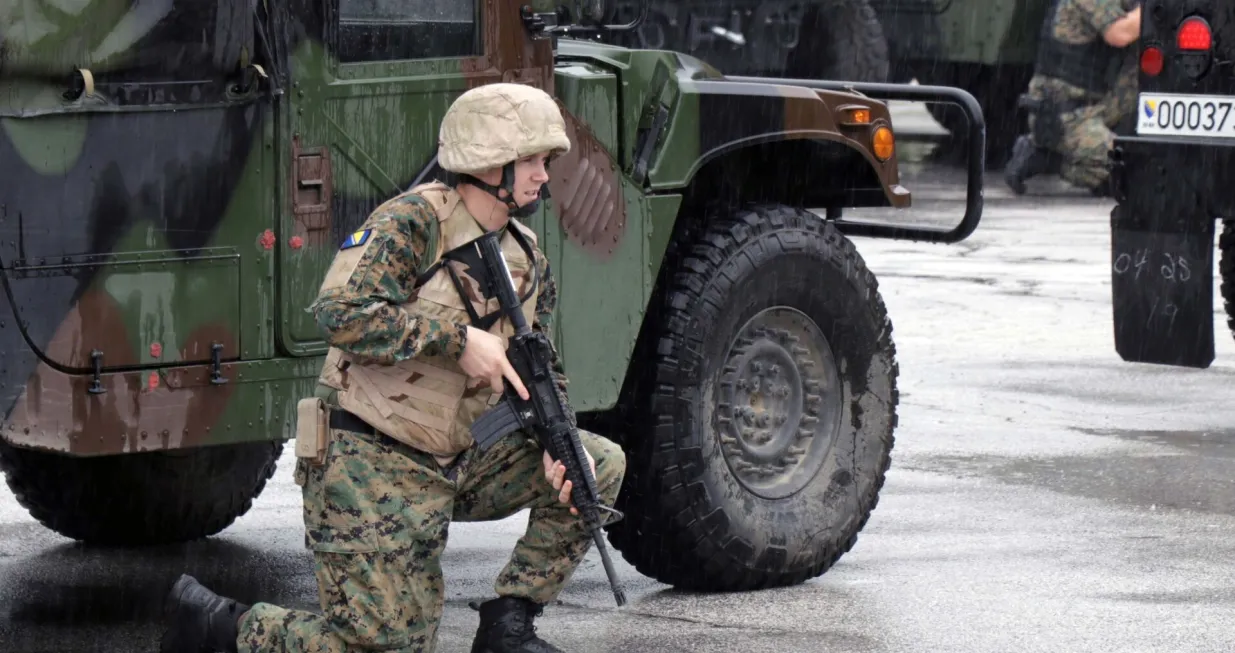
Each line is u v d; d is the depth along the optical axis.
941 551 21.41
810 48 52.06
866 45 51.94
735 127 19.55
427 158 17.00
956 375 32.22
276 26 15.84
